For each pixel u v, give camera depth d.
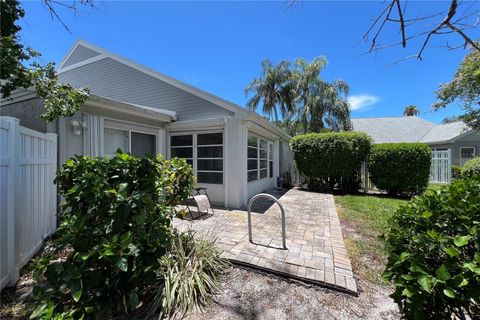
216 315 2.17
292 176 11.70
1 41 2.71
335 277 2.68
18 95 5.00
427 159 8.09
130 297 2.03
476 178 1.98
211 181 7.02
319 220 5.09
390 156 8.45
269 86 18.80
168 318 2.12
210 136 7.05
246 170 6.95
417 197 1.98
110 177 2.20
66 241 2.00
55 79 3.68
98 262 1.94
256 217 5.39
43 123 4.77
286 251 3.38
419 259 1.43
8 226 2.50
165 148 7.52
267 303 2.35
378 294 2.50
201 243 3.08
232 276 2.82
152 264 2.12
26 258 2.99
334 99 17.55
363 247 3.64
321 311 2.24
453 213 1.55
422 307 1.39
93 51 8.85
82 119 5.12
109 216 2.06
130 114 6.10
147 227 2.28
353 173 9.44
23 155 2.90
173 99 7.52
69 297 2.03
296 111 18.70
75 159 2.37
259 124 7.82
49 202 3.82
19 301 2.30
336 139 9.42
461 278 1.24
